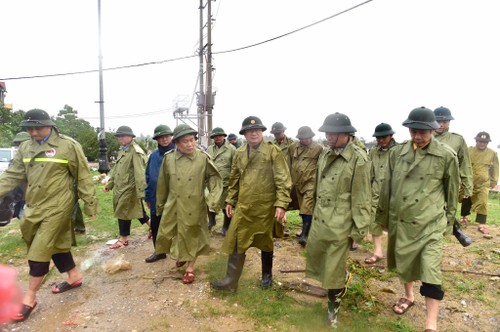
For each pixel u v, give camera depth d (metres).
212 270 4.32
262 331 3.05
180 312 3.36
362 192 3.03
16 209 5.27
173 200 3.99
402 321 3.23
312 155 5.32
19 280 4.15
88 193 3.70
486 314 3.39
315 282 4.04
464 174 4.74
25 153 3.53
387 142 4.54
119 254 5.06
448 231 3.23
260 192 3.61
